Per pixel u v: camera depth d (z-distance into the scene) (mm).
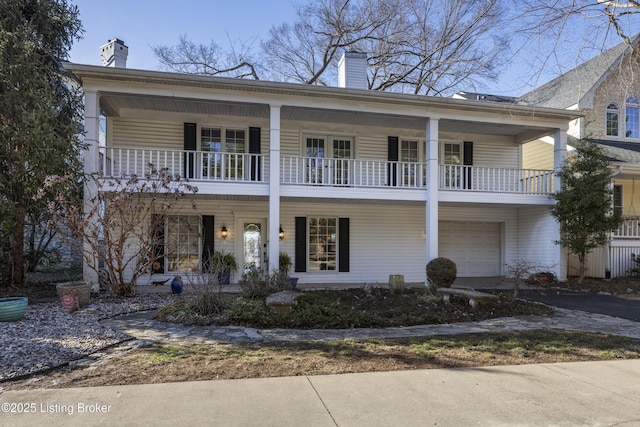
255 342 5484
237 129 12531
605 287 11492
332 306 7477
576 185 11789
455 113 11789
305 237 13008
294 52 22062
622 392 3801
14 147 8703
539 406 3457
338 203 12977
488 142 14414
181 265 12086
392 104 11336
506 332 6285
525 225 14312
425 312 7496
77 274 12289
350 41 21234
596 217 11625
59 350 4883
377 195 11500
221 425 3023
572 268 14156
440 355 4922
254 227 12750
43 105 9016
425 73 21047
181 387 3752
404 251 13781
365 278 13398
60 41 11016
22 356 4617
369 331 6344
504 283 10875
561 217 12109
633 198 15156
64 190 9000
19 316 6570
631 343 5625
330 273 13188
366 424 3078
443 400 3555
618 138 15500
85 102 9539
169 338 5664
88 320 6648
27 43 8992
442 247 14461
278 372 4211
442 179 12914
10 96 8578
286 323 6531
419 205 13484
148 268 10555
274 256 10438
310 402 3465
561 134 12695
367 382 3963
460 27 19125
